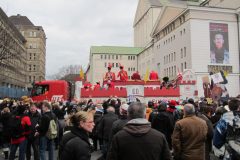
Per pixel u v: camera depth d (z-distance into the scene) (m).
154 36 83.69
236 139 5.68
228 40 60.41
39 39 125.56
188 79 30.86
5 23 50.50
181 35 64.25
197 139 6.86
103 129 10.62
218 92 25.77
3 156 13.77
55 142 15.31
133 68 116.00
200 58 58.81
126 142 4.52
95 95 27.45
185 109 7.14
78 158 4.71
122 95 27.67
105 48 117.50
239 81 59.56
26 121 10.71
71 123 5.18
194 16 59.50
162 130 9.86
